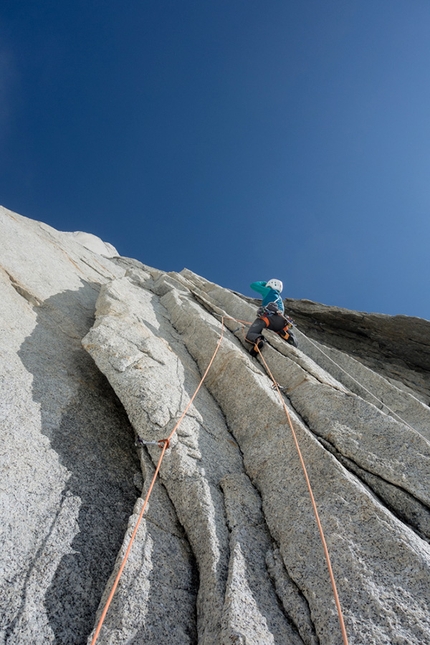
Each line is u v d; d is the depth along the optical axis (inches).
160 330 300.0
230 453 180.5
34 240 376.2
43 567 114.1
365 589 111.2
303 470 146.5
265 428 187.8
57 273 347.6
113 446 176.4
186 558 127.7
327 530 130.0
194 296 442.3
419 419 296.7
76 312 296.8
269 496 152.6
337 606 100.7
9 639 95.4
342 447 178.4
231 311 442.9
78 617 107.6
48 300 282.2
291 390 239.8
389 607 106.2
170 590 115.2
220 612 105.0
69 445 161.6
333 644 99.9
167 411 181.0
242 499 149.9
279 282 360.5
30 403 170.1
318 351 351.3
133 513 134.6
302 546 127.9
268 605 111.7
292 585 118.1
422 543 125.1
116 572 113.3
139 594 109.7
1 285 249.9
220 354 254.5
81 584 115.4
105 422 189.0
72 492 141.7
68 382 201.3
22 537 118.2
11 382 174.2
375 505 135.5
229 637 95.6
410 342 466.9
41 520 126.2
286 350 294.7
